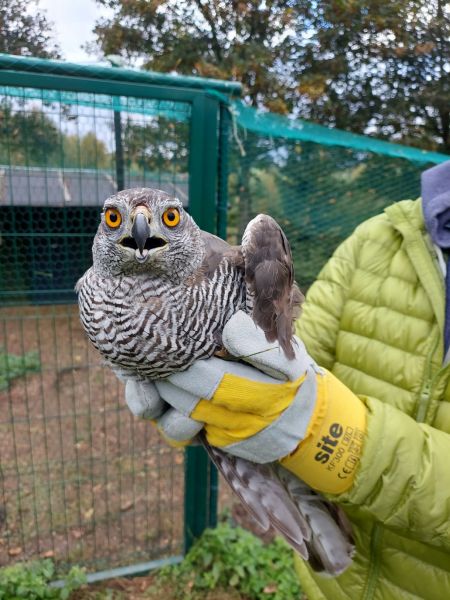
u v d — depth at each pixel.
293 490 0.43
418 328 0.40
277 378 0.37
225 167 0.62
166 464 0.91
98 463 0.91
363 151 0.81
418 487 0.34
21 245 0.67
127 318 0.35
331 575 0.42
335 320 0.47
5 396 1.08
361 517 0.42
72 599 0.69
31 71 0.53
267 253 0.37
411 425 0.36
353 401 0.38
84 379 1.12
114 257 0.35
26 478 0.87
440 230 0.40
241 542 0.75
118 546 0.76
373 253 0.45
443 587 0.39
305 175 0.79
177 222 0.35
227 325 0.35
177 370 0.36
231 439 0.38
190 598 0.70
